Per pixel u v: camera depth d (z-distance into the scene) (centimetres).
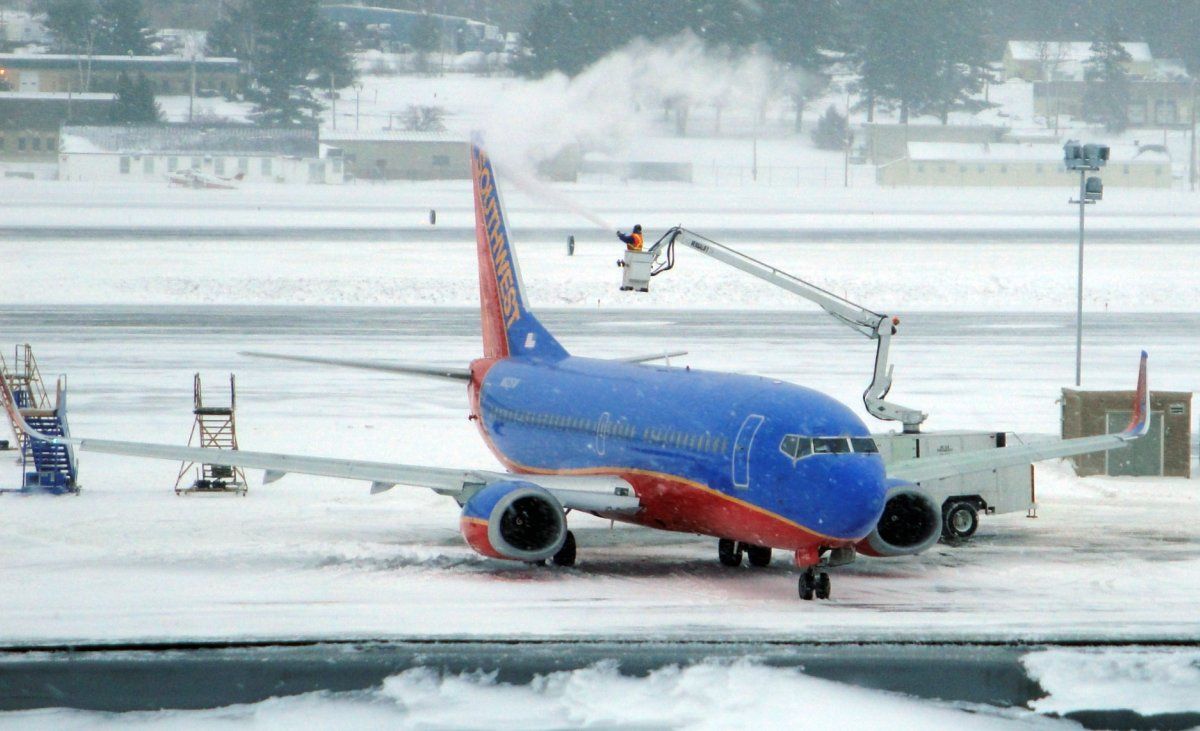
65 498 15212
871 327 14125
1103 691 8719
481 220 15388
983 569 11900
